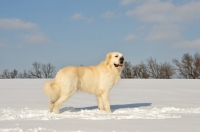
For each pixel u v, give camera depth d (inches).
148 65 2536.9
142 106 441.4
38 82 1254.3
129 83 1176.2
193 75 2471.7
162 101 522.6
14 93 675.4
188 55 2463.1
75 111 375.2
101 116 310.0
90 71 379.2
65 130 219.8
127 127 233.9
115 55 382.3
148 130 219.9
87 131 215.5
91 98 570.6
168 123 255.1
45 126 239.3
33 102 484.4
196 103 482.3
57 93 358.3
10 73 2989.7
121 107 429.7
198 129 224.1
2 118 296.2
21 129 221.8
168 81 1359.5
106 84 377.4
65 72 360.2
